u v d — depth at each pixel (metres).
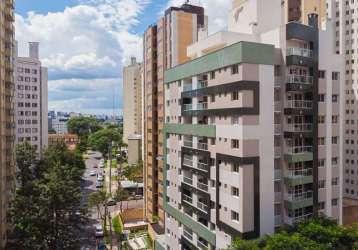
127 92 193.38
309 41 38.78
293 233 33.19
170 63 68.94
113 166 149.88
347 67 96.06
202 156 43.47
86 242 63.50
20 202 50.22
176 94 51.34
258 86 35.50
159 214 70.94
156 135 74.06
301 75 38.59
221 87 38.19
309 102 39.16
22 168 67.75
